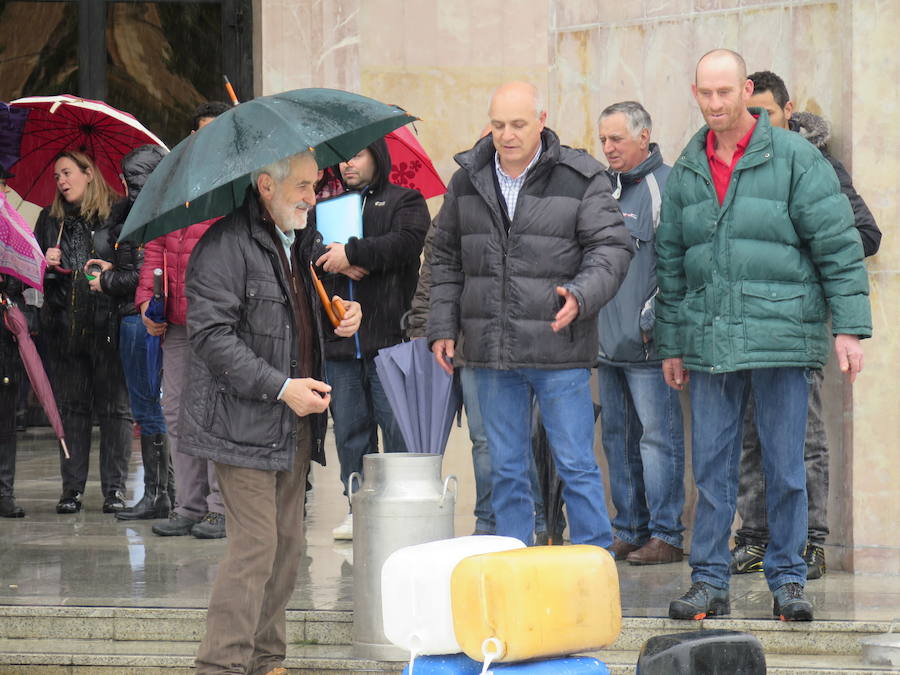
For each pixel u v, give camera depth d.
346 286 12.97
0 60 23.91
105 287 15.03
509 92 10.47
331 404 13.27
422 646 8.38
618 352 12.25
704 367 10.27
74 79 23.98
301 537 9.62
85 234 15.87
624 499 12.80
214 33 23.59
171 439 14.33
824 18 12.79
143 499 15.73
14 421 15.76
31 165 16.73
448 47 16.02
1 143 13.46
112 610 10.59
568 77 13.91
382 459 9.82
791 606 10.07
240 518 8.95
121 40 23.91
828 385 12.62
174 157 8.92
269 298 8.99
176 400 14.18
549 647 8.05
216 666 8.80
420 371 10.89
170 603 10.78
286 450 8.94
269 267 9.03
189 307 8.88
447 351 10.90
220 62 23.61
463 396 11.99
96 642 10.50
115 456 16.25
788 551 10.27
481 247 10.68
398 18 16.00
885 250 12.33
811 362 10.16
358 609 9.91
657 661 8.02
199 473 14.43
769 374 10.24
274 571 9.50
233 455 8.84
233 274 8.91
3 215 14.08
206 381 8.94
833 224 10.06
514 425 10.82
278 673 9.54
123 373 16.12
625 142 12.16
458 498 15.12
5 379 15.55
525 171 10.71
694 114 13.48
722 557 10.41
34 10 23.94
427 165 14.59
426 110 16.05
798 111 12.84
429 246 12.49
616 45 13.70
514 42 15.97
